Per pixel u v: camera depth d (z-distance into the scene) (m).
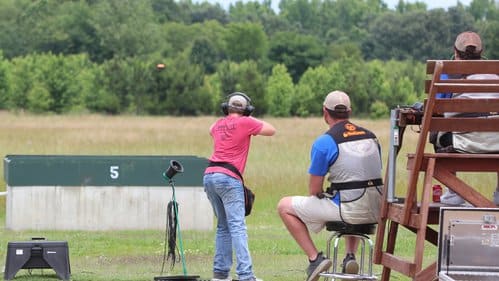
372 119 168.12
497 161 18.19
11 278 24.02
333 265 19.95
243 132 22.12
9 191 36.16
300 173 53.69
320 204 19.84
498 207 17.89
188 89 187.88
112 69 190.25
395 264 18.80
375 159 19.81
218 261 22.72
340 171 19.64
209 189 22.30
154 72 188.38
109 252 30.47
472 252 17.12
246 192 22.38
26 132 103.12
